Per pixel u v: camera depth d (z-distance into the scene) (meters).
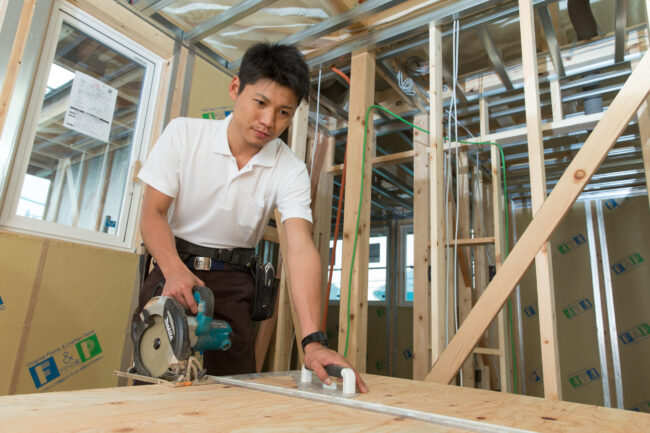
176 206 1.23
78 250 1.90
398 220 5.93
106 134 2.11
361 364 1.82
